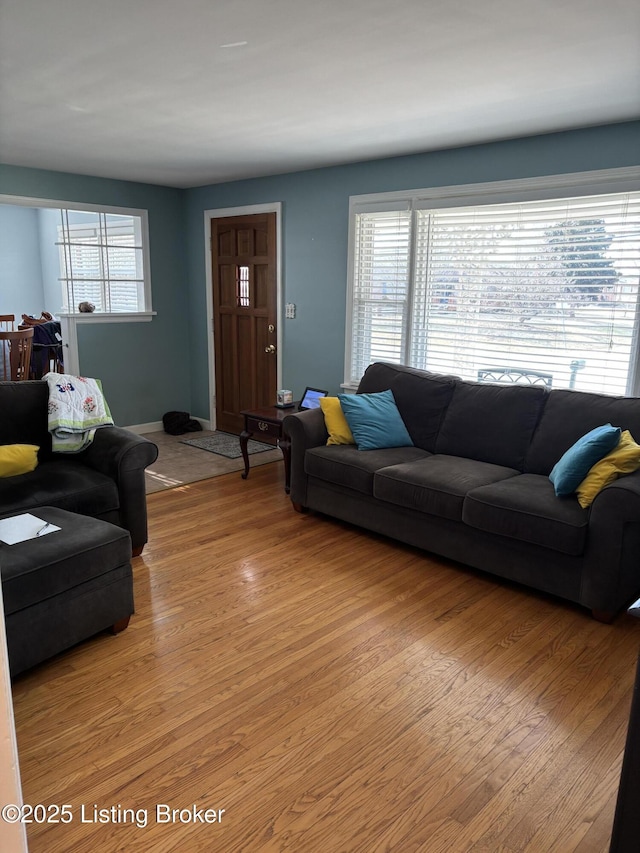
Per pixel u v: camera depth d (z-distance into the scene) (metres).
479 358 4.25
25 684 2.27
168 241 6.12
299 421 3.90
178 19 2.13
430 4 2.00
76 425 3.36
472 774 1.87
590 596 2.72
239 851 1.60
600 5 1.99
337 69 2.62
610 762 1.93
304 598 2.93
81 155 4.47
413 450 3.85
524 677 2.35
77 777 1.84
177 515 3.98
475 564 3.13
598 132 3.47
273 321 5.54
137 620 2.72
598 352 3.68
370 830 1.67
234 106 3.16
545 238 3.81
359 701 2.20
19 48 2.39
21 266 7.76
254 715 2.12
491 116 3.31
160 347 6.25
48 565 2.28
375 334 4.80
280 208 5.24
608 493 2.62
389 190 4.50
